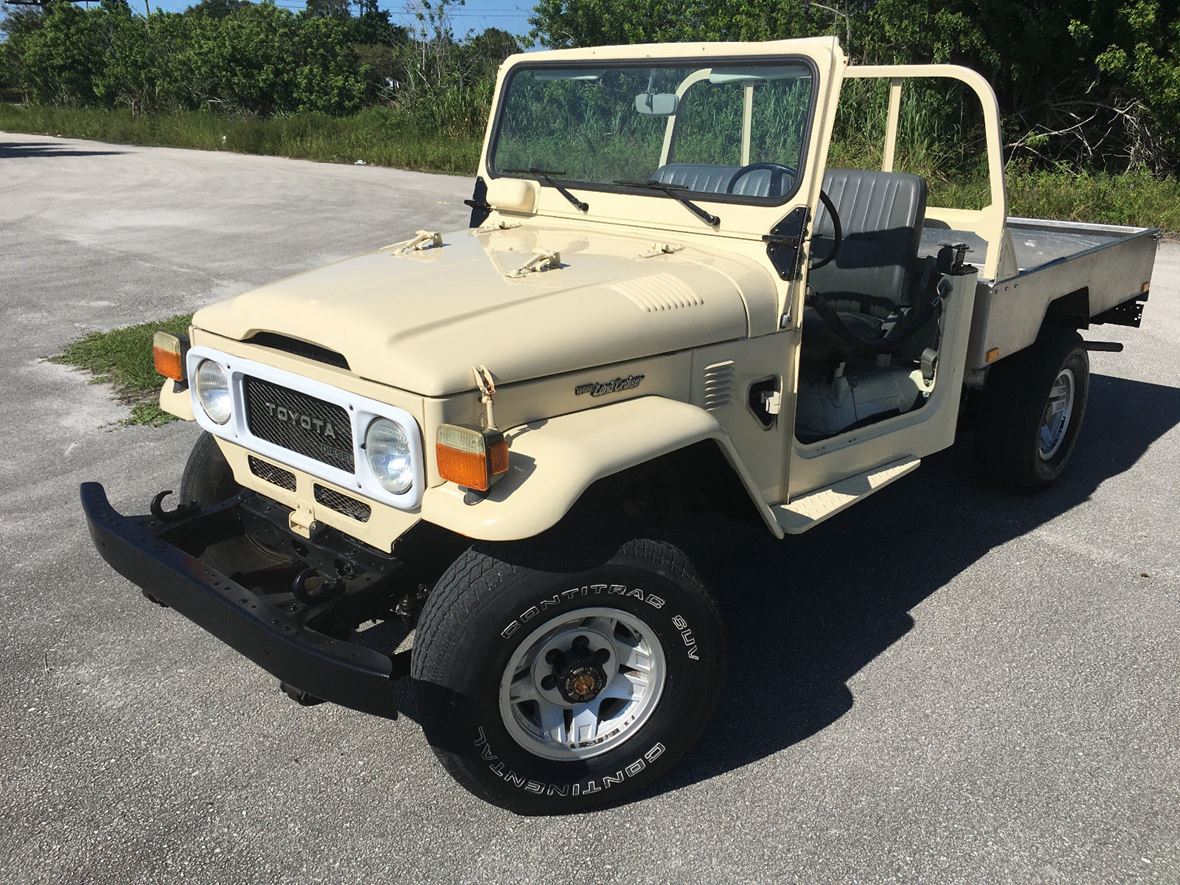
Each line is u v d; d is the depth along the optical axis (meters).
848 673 3.22
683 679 2.59
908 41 14.47
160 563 2.60
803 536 4.21
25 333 7.29
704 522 4.32
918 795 2.65
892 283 3.84
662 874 2.39
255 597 2.48
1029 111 14.85
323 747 2.86
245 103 34.28
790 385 3.09
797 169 2.92
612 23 24.00
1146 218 11.76
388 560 2.57
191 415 3.00
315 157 22.25
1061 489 4.71
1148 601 3.67
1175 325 7.62
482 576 2.32
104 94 37.66
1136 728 2.94
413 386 2.27
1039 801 2.63
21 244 10.91
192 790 2.68
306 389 2.52
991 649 3.36
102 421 5.50
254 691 3.12
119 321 7.61
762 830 2.54
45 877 2.37
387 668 2.22
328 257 10.06
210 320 2.84
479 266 2.90
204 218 12.77
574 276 2.80
